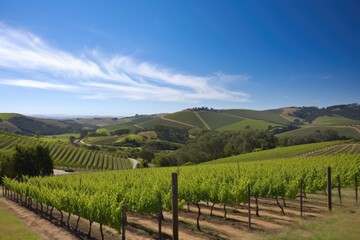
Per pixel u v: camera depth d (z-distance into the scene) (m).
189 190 23.44
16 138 133.88
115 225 18.08
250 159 93.56
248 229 18.89
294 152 92.69
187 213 24.98
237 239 16.89
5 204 38.94
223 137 138.25
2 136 132.38
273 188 23.39
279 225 19.34
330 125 198.88
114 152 153.75
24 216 29.38
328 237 13.59
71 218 27.38
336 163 42.69
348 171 34.62
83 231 21.95
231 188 24.59
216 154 129.25
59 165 108.44
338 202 26.08
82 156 127.00
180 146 171.88
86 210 20.25
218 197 21.98
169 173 42.81
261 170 37.75
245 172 36.44
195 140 152.00
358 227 14.80
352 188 34.06
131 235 19.64
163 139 193.75
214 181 27.61
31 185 34.91
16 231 22.53
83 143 184.88
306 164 45.22
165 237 18.75
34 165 72.69
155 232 20.03
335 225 15.50
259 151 111.50
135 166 117.00
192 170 47.78
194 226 20.52
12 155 73.25
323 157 57.69
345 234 13.77
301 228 16.28
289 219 21.03
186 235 18.42
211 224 20.89
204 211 25.67
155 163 117.19
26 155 72.62
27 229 23.30
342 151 83.75
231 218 22.42
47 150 76.38
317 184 27.06
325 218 17.91
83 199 20.89
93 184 31.77
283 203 26.78
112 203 19.05
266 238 15.30
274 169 38.41
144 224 22.56
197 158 120.88
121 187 27.59
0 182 67.00
